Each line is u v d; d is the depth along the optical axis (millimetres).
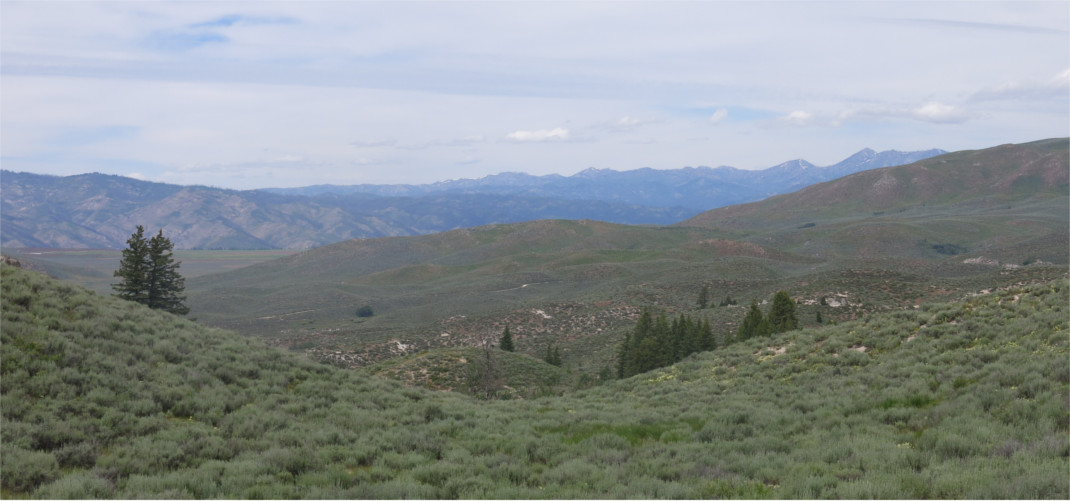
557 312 118750
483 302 175125
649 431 16438
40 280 20703
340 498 10125
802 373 22172
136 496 9352
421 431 15812
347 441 14055
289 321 174375
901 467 10523
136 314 21578
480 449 14375
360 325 147250
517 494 10664
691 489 10125
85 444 11062
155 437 12391
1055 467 8898
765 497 9516
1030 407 12320
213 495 10031
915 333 23766
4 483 9406
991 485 8500
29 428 11055
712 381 24719
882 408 15477
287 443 13562
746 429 15086
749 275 162625
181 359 18312
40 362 14016
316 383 19969
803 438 13719
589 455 13414
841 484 9367
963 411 13156
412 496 10422
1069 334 17125
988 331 20438
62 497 9070
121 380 14656
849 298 84938
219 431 13547
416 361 48281
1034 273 83938
